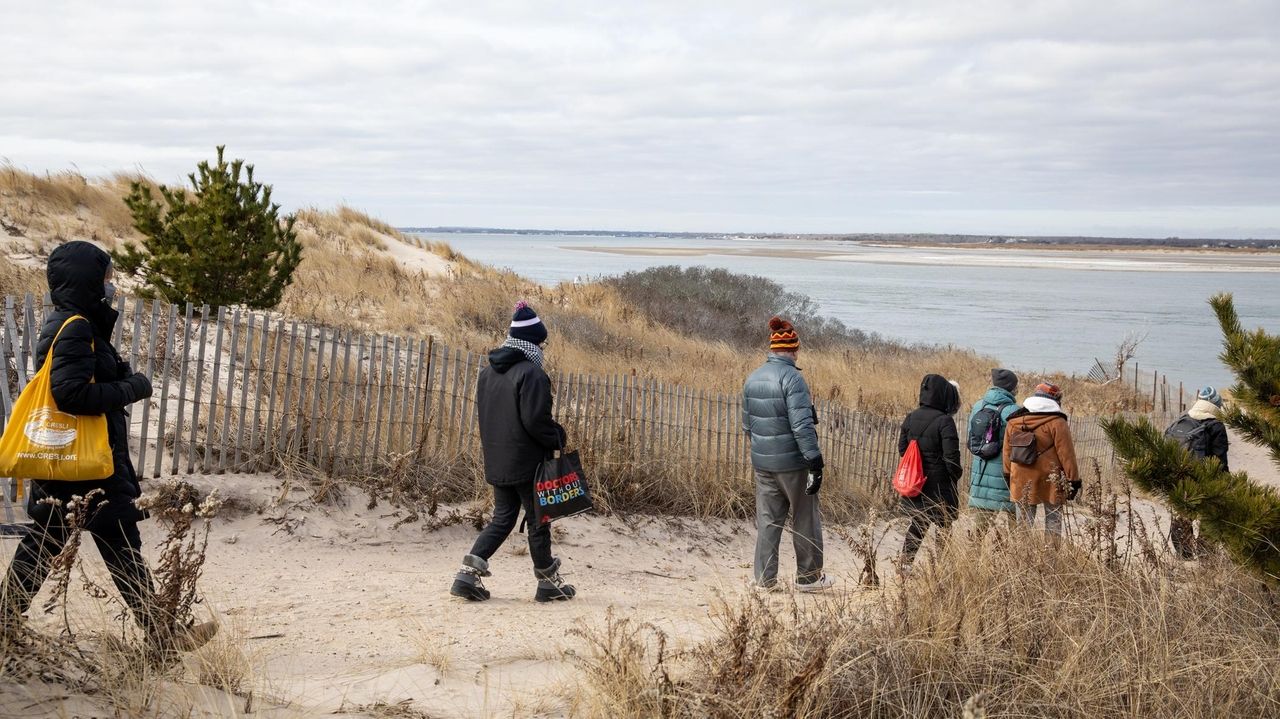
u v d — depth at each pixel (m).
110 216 17.16
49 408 3.88
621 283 27.53
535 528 6.24
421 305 16.95
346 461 7.89
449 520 7.66
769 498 7.22
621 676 4.01
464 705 4.11
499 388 6.14
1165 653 4.45
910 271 127.62
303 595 5.90
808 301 30.55
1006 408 7.68
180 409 7.10
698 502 9.40
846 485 10.89
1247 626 5.11
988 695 4.02
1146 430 5.48
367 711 3.92
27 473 3.83
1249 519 5.06
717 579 7.63
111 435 4.11
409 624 5.43
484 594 6.16
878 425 11.80
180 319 10.65
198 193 11.47
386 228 25.58
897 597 4.82
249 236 11.52
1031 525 6.24
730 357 19.62
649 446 9.48
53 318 3.96
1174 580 5.55
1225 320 5.86
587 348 16.97
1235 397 5.78
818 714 3.83
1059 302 67.38
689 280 29.02
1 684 3.45
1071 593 5.04
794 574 7.92
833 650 4.10
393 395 8.10
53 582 4.73
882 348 26.97
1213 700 4.33
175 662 3.98
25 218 15.35
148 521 6.49
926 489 7.34
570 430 8.93
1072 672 4.23
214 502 4.30
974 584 5.00
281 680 4.26
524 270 84.44
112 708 3.48
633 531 8.48
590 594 6.65
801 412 6.92
